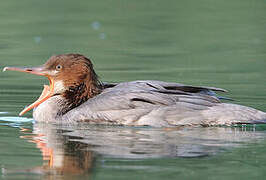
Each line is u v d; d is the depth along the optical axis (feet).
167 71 67.67
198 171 33.47
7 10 101.60
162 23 95.30
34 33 87.66
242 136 41.27
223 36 87.10
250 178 32.35
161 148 38.19
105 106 45.39
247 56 75.97
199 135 41.63
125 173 33.04
